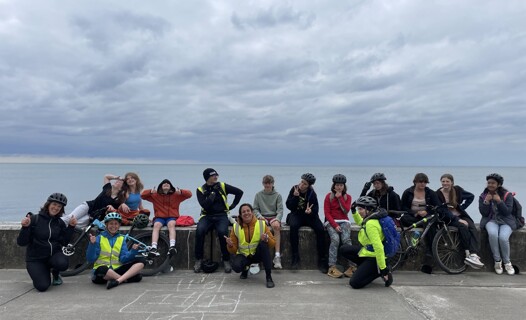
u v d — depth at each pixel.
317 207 6.09
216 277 5.64
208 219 6.10
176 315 4.12
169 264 5.98
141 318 4.04
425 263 6.07
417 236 5.85
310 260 6.17
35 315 4.11
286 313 4.19
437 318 4.07
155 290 5.00
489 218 6.07
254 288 5.11
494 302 4.57
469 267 6.04
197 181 128.88
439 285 5.27
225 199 6.19
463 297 4.75
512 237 6.06
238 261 5.32
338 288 5.12
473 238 5.84
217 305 4.43
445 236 5.94
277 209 6.41
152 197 6.23
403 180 125.75
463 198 6.12
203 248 6.09
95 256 5.26
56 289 5.05
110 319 4.01
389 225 5.07
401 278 5.63
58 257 5.08
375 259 5.07
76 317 4.06
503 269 5.97
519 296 4.80
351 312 4.23
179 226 6.34
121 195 6.29
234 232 5.36
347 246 5.46
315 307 4.38
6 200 57.59
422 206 6.10
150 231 6.14
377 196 6.29
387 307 4.39
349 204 6.03
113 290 4.99
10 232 6.13
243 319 4.02
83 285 5.23
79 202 47.62
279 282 5.40
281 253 6.20
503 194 6.01
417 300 4.63
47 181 129.75
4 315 4.12
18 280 5.47
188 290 5.00
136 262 5.34
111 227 5.30
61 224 5.22
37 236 5.01
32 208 46.66
